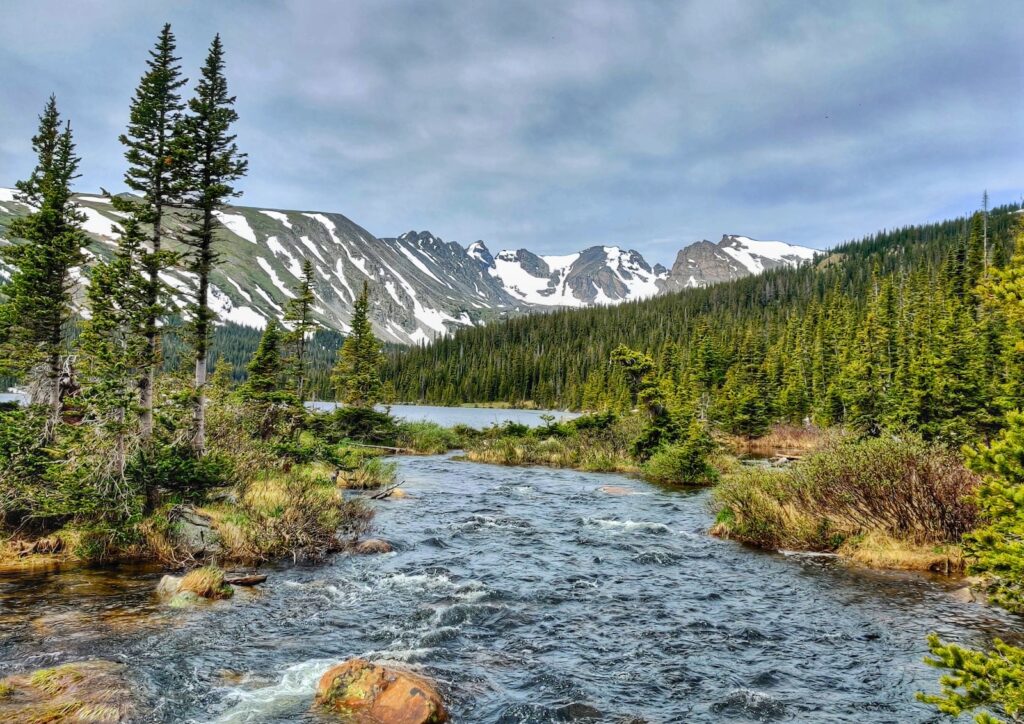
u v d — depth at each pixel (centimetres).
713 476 2869
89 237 2170
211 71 2041
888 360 5522
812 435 5088
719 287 19100
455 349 16825
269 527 1491
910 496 1402
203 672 797
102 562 1333
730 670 832
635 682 796
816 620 1027
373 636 955
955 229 17688
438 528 1803
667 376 7956
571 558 1466
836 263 19338
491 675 817
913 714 707
